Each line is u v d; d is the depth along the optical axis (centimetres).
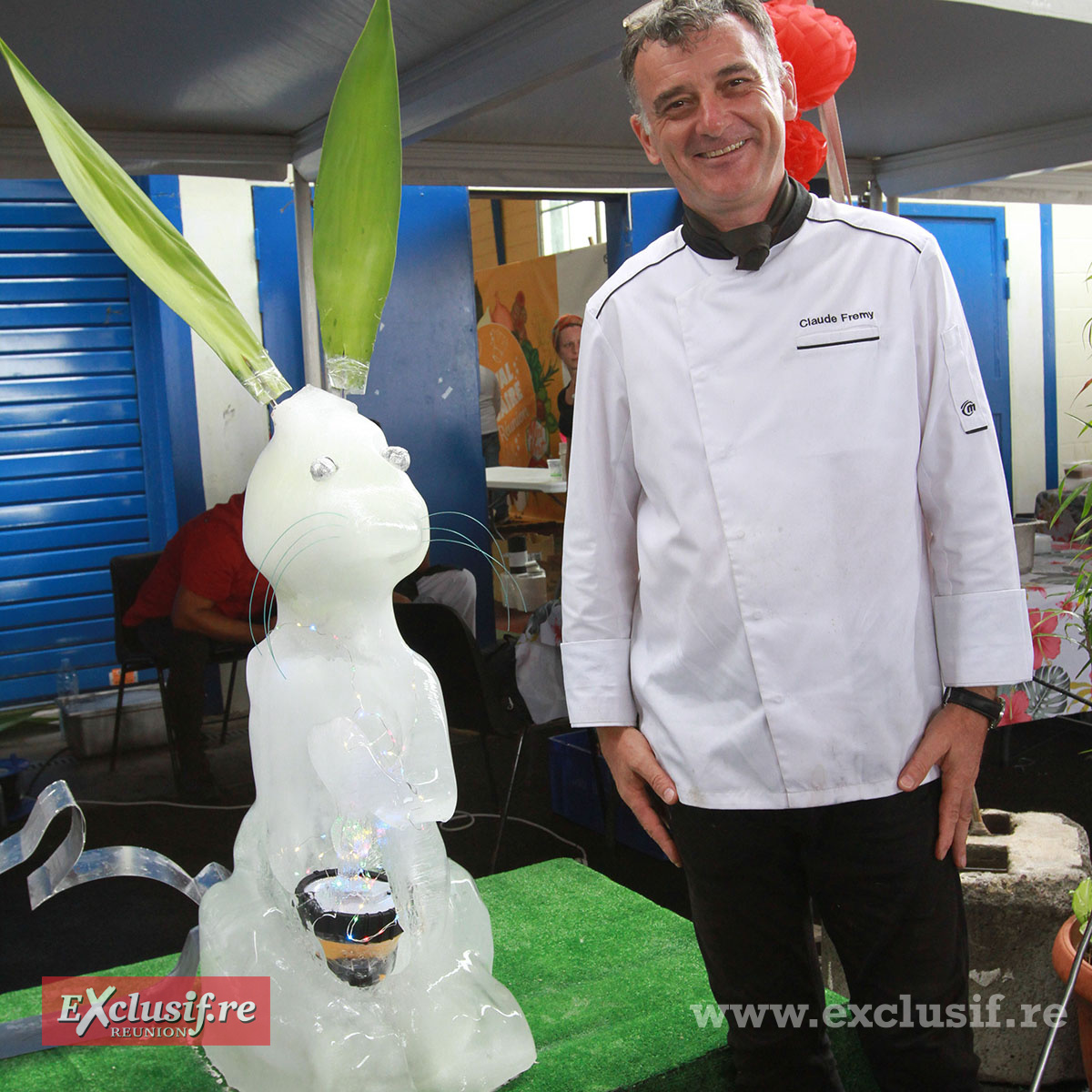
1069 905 225
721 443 153
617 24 240
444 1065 174
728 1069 190
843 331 150
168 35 264
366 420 178
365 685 170
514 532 759
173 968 237
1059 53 335
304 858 174
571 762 415
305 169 377
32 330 584
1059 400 762
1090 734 512
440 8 257
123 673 499
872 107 398
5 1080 194
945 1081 158
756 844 157
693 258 159
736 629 154
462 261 500
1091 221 755
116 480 607
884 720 150
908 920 155
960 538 152
